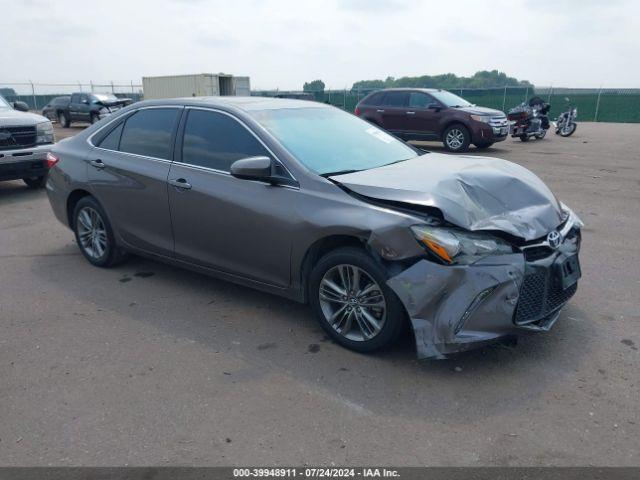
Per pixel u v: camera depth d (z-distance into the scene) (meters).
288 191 3.95
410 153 4.91
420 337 3.37
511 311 3.32
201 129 4.62
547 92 34.25
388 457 2.78
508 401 3.22
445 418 3.08
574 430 2.95
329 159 4.21
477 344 3.34
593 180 10.38
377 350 3.73
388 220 3.43
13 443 2.94
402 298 3.38
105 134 5.42
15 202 9.02
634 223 7.10
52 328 4.31
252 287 4.39
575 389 3.32
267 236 4.06
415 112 15.65
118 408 3.24
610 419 3.03
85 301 4.84
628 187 9.62
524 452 2.79
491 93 35.34
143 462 2.78
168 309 4.64
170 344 4.02
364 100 16.69
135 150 5.09
